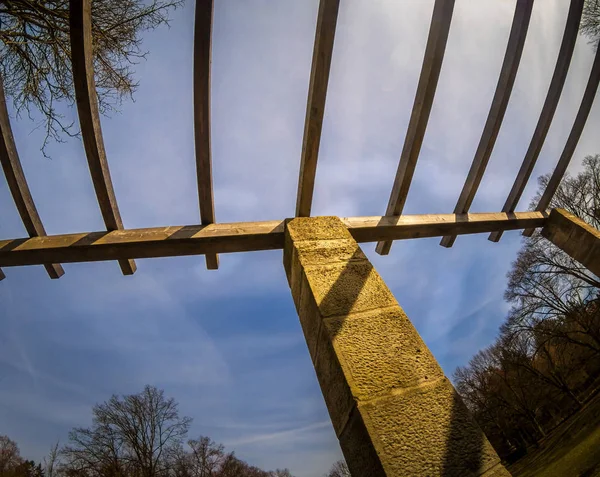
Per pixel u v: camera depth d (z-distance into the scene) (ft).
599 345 40.91
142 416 56.65
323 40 8.27
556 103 12.45
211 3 7.77
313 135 9.08
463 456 3.92
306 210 9.89
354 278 6.72
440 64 9.41
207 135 9.08
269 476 88.38
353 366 4.83
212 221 10.24
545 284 42.45
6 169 9.00
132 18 11.69
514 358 57.21
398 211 11.54
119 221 10.07
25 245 9.46
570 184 41.16
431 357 5.19
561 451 31.58
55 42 10.68
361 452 4.16
